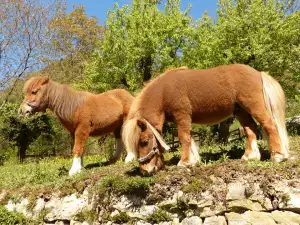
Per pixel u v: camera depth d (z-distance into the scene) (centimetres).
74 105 796
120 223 617
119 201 626
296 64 1455
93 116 807
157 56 1638
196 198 565
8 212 703
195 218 563
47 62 2127
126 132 623
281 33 1436
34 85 793
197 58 1608
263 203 538
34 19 2052
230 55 1427
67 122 806
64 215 676
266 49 1411
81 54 2686
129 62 1595
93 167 860
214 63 1494
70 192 687
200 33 1691
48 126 2125
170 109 659
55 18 2297
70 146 2325
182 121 651
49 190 713
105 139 1424
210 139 1498
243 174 566
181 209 578
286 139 625
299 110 1939
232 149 796
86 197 668
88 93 839
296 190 526
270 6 1491
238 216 545
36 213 708
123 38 1683
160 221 587
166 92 657
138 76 1617
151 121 652
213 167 608
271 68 1445
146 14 1662
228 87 640
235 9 1566
